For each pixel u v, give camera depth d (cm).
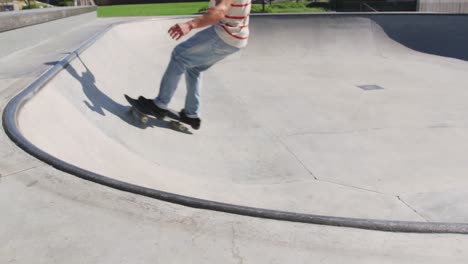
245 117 662
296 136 584
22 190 218
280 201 389
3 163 246
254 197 389
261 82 918
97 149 364
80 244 176
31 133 298
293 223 196
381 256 175
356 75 998
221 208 204
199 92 502
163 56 1064
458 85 891
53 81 413
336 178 457
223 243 179
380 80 945
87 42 648
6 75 422
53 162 247
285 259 170
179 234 184
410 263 171
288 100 772
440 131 606
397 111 707
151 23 1177
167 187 346
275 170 474
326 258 171
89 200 210
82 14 1101
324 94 819
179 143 507
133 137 464
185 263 166
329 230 192
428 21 1352
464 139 575
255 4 2783
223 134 578
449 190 422
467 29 1328
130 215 198
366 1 2630
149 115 533
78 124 384
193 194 350
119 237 181
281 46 1259
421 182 446
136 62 838
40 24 708
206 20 396
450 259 175
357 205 389
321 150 537
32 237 181
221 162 486
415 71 1040
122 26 1055
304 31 1291
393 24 1345
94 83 521
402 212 376
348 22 1322
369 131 609
